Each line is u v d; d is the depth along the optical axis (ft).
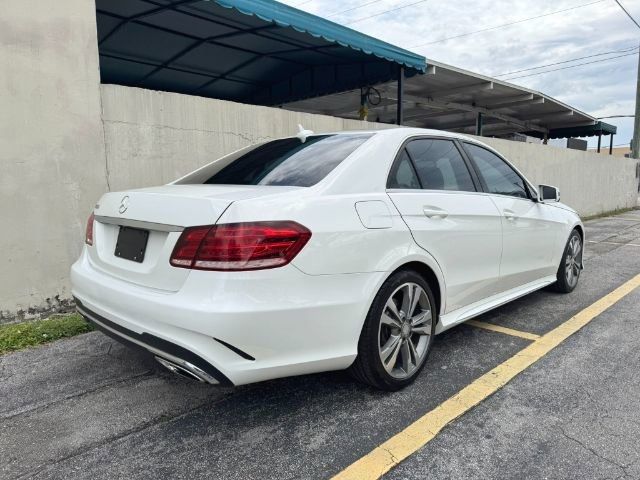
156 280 8.00
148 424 8.71
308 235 7.92
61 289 14.20
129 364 11.16
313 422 8.75
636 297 16.61
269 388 10.04
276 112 19.33
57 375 10.60
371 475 7.32
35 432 8.45
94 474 7.36
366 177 9.44
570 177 43.06
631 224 40.22
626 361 11.27
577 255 17.57
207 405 9.37
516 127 57.31
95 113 14.37
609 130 59.36
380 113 46.44
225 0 16.66
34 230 13.53
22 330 12.60
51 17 13.32
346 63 27.91
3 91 12.67
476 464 7.54
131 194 9.10
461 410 9.11
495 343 12.46
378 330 9.07
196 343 7.30
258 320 7.37
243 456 7.79
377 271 8.87
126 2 19.17
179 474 7.36
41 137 13.41
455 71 32.53
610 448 7.89
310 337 7.98
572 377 10.46
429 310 10.29
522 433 8.36
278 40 23.73
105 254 9.50
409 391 9.87
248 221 7.47
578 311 15.07
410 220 9.77
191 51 25.55
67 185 14.01
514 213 13.20
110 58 26.55
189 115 16.60
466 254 11.28
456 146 12.44
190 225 7.64
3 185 12.89
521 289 14.17
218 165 11.78
